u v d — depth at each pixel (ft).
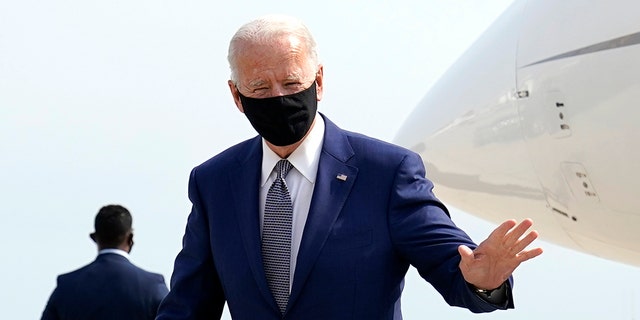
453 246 14.75
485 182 25.99
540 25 22.79
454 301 14.64
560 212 23.54
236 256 15.51
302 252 14.97
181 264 16.48
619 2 20.16
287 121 14.51
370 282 15.01
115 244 28.09
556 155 22.38
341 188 15.21
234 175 15.83
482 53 25.80
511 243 13.55
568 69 21.34
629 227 21.72
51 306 27.86
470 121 25.75
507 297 14.28
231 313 15.89
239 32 14.66
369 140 15.56
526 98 23.15
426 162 27.96
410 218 15.03
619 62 19.88
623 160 20.40
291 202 15.30
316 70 14.73
